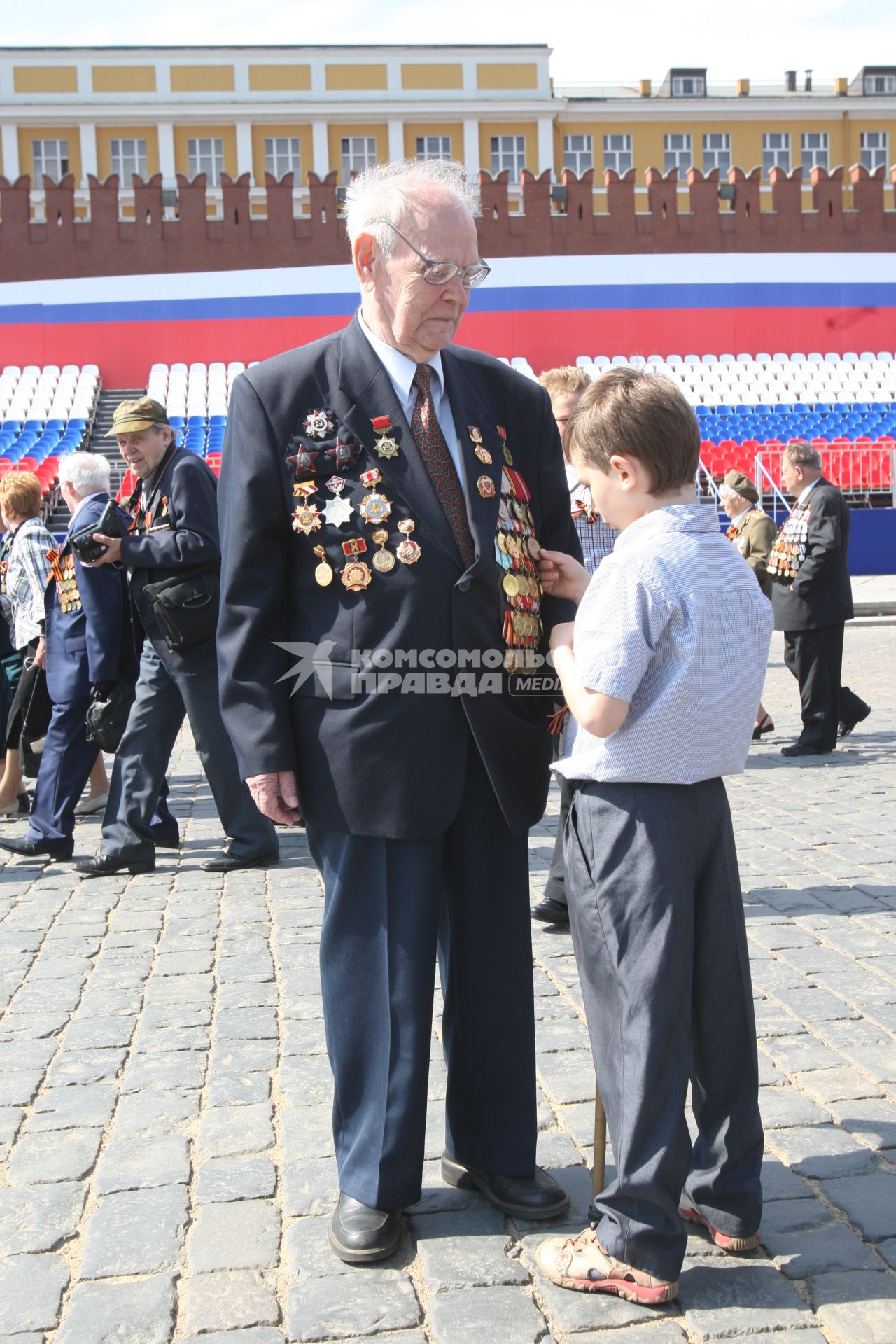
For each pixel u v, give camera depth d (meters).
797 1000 3.85
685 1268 2.47
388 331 2.51
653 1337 2.27
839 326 28.08
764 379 26.75
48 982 4.23
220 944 4.60
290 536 2.54
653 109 41.44
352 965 2.57
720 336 27.72
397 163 2.48
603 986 2.37
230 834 5.68
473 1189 2.82
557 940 4.48
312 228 27.69
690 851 2.31
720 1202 2.49
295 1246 2.59
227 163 39.16
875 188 28.73
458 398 2.59
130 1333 2.31
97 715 5.57
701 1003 2.41
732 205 28.34
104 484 5.98
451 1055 2.77
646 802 2.30
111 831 5.64
